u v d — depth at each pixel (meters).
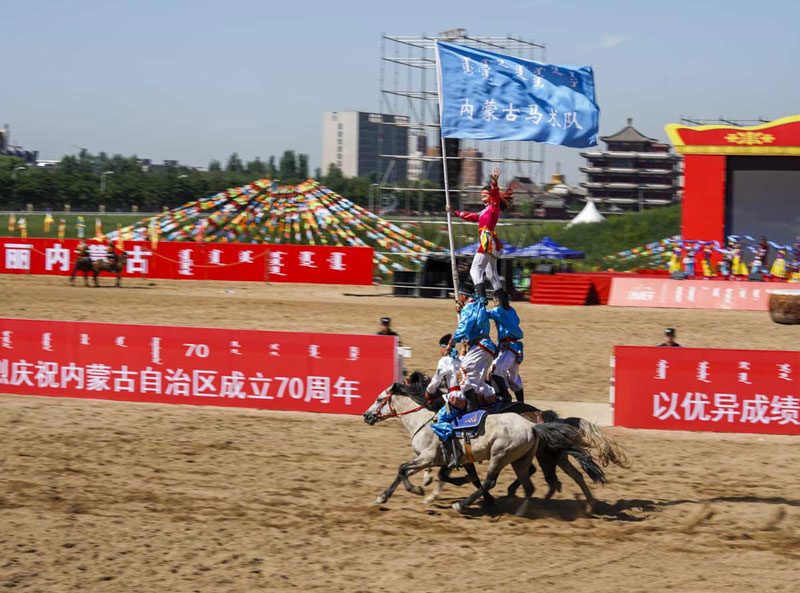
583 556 9.20
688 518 10.55
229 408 16.12
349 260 38.47
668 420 14.99
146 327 16.36
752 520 10.47
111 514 10.29
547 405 16.97
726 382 14.78
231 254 39.00
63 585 8.21
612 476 12.41
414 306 31.27
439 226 42.81
